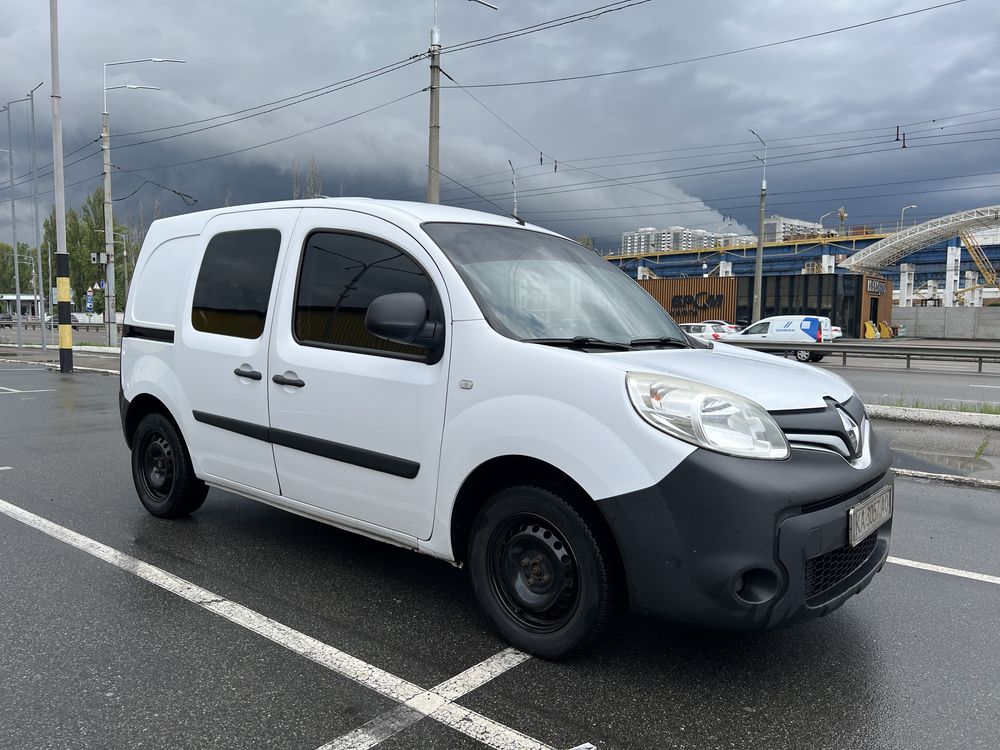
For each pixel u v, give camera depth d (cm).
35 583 380
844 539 273
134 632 324
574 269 381
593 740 246
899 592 383
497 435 292
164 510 484
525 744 243
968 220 6256
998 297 7000
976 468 682
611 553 279
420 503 323
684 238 7838
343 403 349
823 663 303
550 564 292
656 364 289
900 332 4966
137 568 403
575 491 281
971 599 374
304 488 375
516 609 306
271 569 404
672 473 256
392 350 338
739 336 2742
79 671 288
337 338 360
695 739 248
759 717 262
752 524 250
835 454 280
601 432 268
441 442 312
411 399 323
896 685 286
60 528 473
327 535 466
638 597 266
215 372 419
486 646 314
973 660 308
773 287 4369
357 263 359
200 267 445
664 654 309
